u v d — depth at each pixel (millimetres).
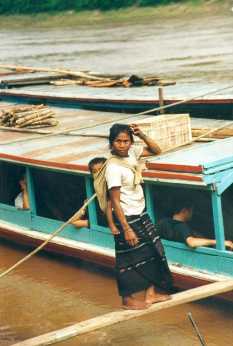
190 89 17031
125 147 8000
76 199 12695
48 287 11594
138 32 47312
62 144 13086
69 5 60188
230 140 11086
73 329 8148
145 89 17969
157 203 11031
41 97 18594
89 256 11594
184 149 10727
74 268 12305
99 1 57781
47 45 45219
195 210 10844
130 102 16297
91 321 8266
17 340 9773
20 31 57750
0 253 13391
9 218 13422
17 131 14617
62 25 58312
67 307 10781
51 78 21547
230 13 48938
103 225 11773
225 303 10008
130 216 8109
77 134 13805
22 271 12383
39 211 13086
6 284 11867
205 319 9820
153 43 40281
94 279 11734
